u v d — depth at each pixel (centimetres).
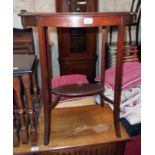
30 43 257
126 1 291
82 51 284
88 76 294
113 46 264
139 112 142
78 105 156
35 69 131
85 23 95
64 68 286
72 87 121
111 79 153
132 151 140
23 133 113
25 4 278
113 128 127
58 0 261
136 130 138
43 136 121
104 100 142
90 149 119
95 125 130
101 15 95
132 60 227
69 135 121
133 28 289
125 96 145
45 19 95
